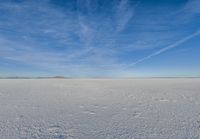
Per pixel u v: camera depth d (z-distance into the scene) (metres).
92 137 3.71
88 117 5.53
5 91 14.34
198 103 8.08
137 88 17.36
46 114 5.96
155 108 6.98
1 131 4.12
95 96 11.10
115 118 5.38
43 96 11.11
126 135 3.79
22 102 8.68
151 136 3.70
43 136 3.80
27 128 4.37
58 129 4.29
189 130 4.05
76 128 4.36
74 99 9.70
